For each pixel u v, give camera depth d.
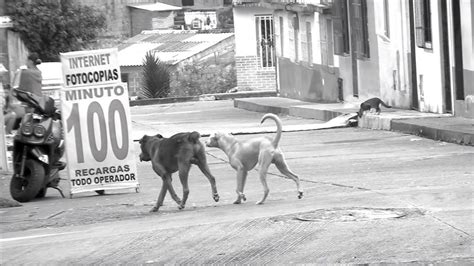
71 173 16.23
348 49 33.44
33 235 12.08
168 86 49.38
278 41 43.62
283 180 16.33
